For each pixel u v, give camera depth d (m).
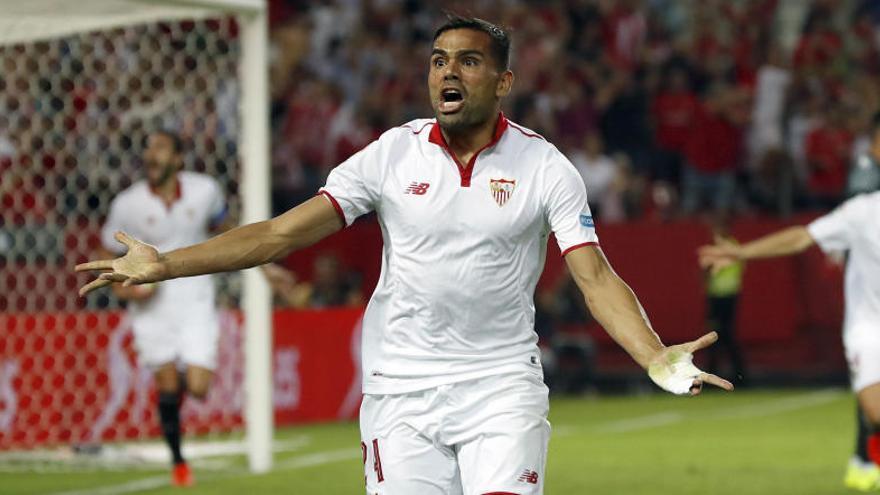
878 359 27.91
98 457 39.00
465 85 15.88
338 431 45.16
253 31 35.41
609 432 44.75
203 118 43.88
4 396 39.81
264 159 35.50
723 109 66.50
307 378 47.19
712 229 59.28
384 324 16.73
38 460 38.69
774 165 66.81
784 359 61.69
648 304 61.12
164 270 15.42
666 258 61.09
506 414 16.30
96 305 44.53
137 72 44.28
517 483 16.08
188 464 37.31
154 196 34.56
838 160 66.31
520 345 16.67
